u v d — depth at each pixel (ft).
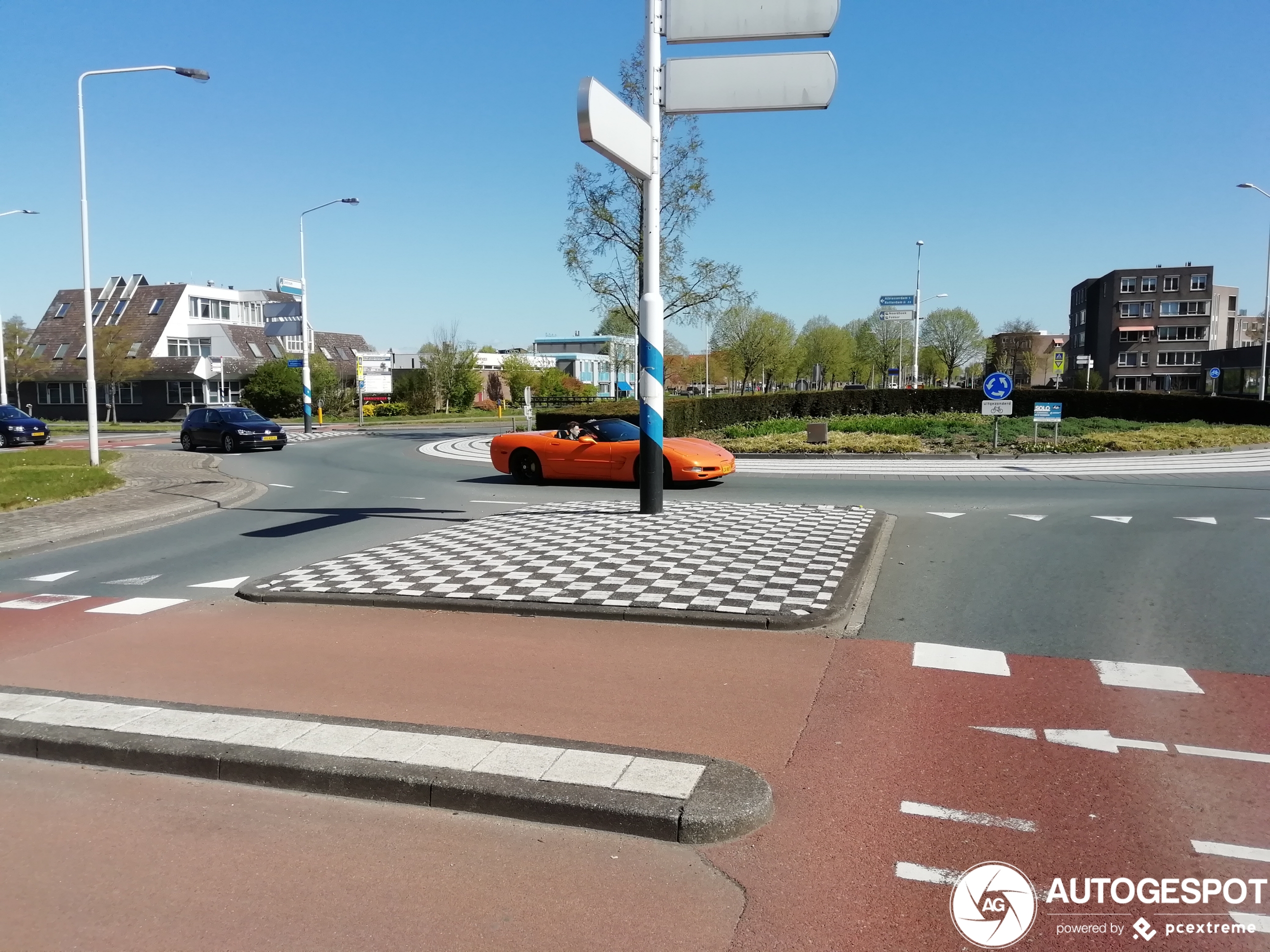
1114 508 38.27
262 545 34.83
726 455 50.16
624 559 26.76
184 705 15.71
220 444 87.30
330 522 40.29
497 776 12.35
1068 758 13.32
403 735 13.98
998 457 66.59
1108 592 23.62
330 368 177.99
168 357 175.52
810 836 11.22
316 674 18.01
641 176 32.19
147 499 48.39
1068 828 11.24
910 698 15.98
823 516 34.65
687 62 30.55
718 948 9.04
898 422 93.76
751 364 201.67
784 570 24.94
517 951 9.05
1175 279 276.62
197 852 11.25
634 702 15.93
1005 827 11.31
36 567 31.73
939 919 9.45
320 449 92.32
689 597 22.29
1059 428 84.94
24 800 12.91
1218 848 10.70
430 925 9.55
